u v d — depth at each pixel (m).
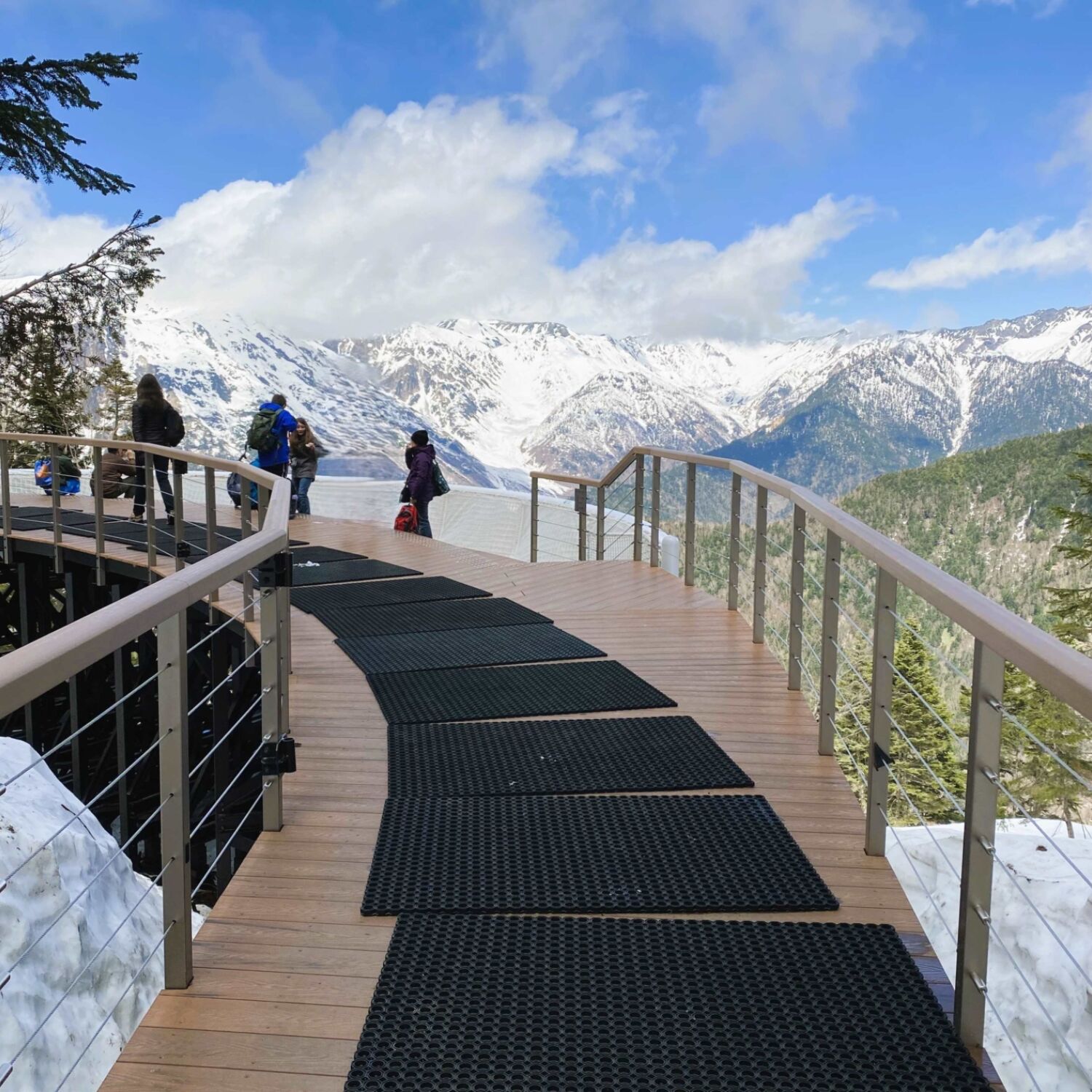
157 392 10.24
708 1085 1.83
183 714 2.08
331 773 3.47
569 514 11.20
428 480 10.98
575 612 6.38
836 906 2.49
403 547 9.60
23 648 1.44
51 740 10.05
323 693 4.46
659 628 5.88
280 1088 1.83
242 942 2.34
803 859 2.76
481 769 3.47
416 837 2.91
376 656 5.09
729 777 3.37
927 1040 1.95
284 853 2.82
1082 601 19.36
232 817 6.36
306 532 10.87
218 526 10.35
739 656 5.18
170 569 7.74
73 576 9.20
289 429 10.57
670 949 2.29
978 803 1.87
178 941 2.13
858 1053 1.91
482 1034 1.97
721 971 2.20
